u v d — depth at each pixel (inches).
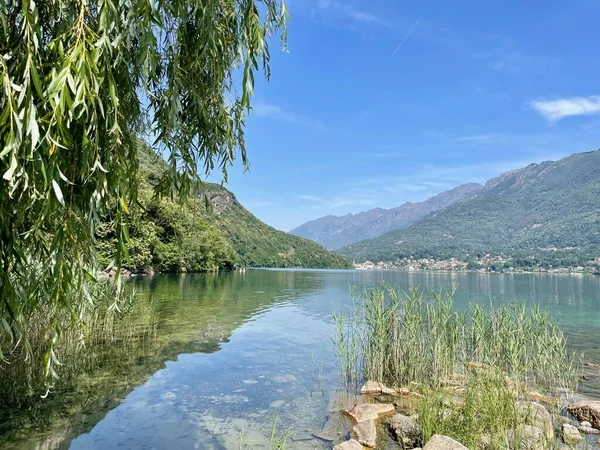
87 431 226.1
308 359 404.2
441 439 191.9
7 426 226.8
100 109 97.2
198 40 129.4
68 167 103.1
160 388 303.0
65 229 103.0
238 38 138.1
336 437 231.5
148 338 464.4
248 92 131.9
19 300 114.2
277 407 275.9
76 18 99.3
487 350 390.3
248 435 230.5
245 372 354.3
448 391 274.7
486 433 212.7
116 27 99.9
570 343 518.3
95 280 108.2
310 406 279.6
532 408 252.7
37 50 90.0
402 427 228.4
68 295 117.3
